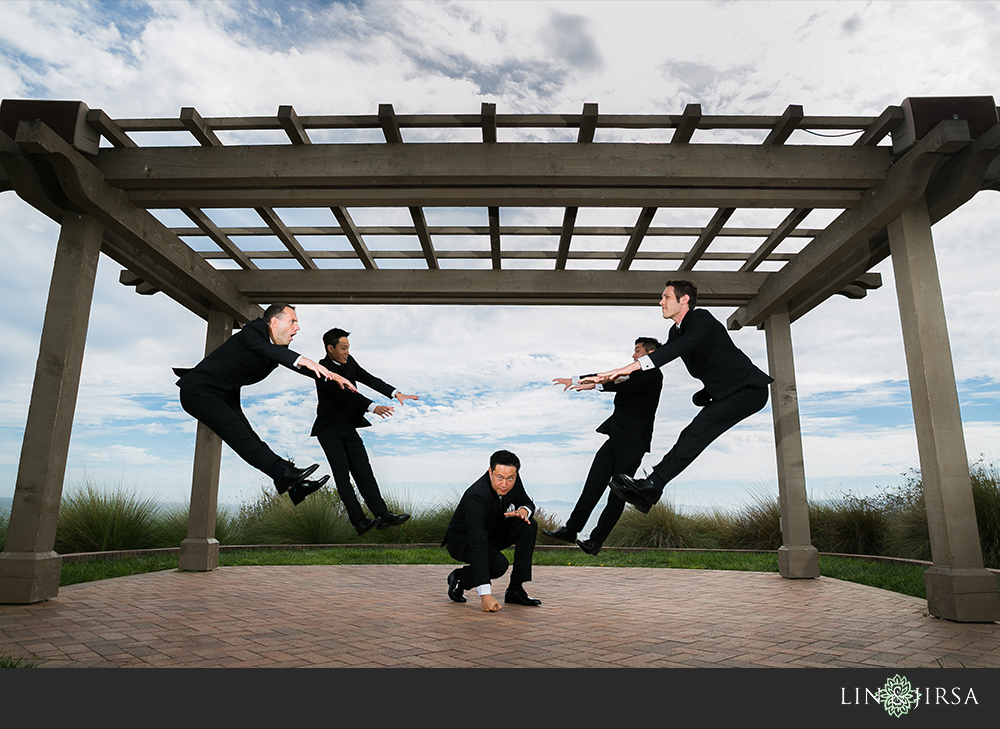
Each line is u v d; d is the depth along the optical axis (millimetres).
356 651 2586
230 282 5762
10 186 3926
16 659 2426
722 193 4164
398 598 4133
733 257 5496
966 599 3412
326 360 4270
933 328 3758
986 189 3922
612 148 3938
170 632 2953
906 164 3703
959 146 3465
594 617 3479
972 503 3561
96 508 6465
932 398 3676
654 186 4094
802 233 4898
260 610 3598
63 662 2391
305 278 5766
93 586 4559
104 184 3975
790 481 5699
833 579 5418
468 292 5691
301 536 7992
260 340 3436
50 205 4000
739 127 3893
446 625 3178
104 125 3805
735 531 7875
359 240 5230
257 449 3426
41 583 3740
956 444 3629
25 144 3484
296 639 2814
